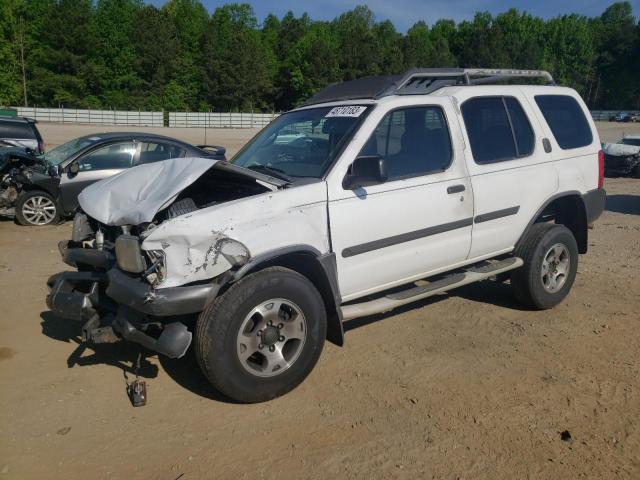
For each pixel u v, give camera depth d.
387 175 4.02
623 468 3.20
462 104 4.91
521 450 3.35
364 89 4.73
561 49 107.88
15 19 66.69
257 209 3.68
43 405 3.78
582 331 5.07
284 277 3.72
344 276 4.12
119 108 70.62
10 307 5.54
